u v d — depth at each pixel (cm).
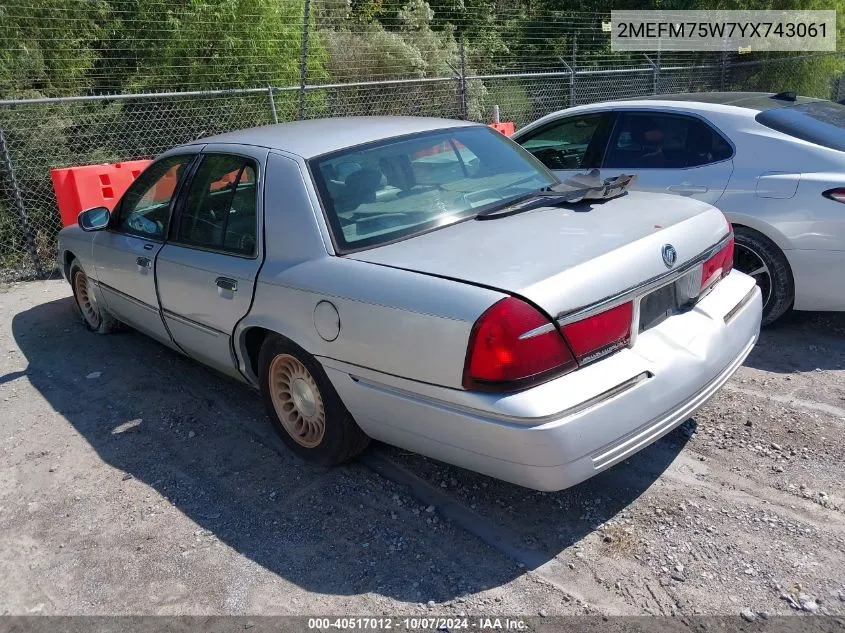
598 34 1692
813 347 483
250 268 355
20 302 698
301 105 967
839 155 473
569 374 267
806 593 264
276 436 404
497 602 270
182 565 302
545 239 302
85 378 501
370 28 1395
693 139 526
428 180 366
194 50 1035
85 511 345
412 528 316
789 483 330
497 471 276
